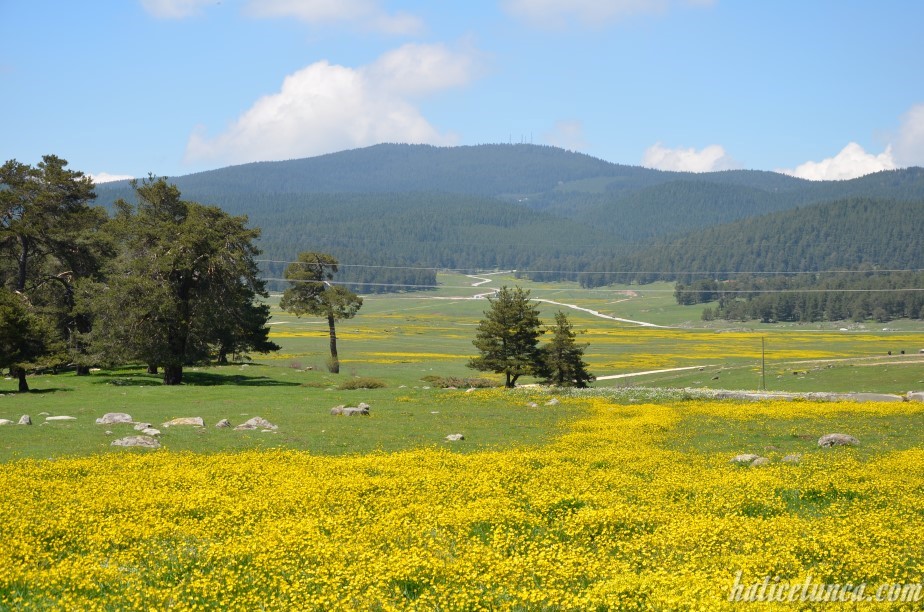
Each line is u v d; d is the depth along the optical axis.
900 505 21.09
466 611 13.02
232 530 18.31
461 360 129.88
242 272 72.75
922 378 78.12
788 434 39.12
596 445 35.94
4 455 31.53
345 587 13.80
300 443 36.72
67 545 17.47
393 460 29.66
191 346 72.44
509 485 24.02
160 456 31.03
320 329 199.25
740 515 20.19
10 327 60.19
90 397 57.59
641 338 186.00
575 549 16.39
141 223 73.75
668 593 13.21
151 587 13.77
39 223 78.25
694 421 45.09
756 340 177.62
